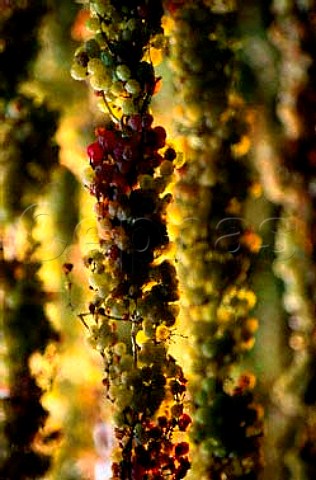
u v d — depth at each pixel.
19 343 1.68
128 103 1.55
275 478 1.71
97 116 1.77
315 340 1.67
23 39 1.69
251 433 1.64
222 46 1.65
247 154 1.70
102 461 1.79
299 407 1.68
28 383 1.69
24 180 1.69
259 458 1.65
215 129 1.65
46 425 1.71
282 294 1.76
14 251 1.69
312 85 1.65
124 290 1.57
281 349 1.76
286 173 1.67
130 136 1.55
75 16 1.77
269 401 1.74
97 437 1.80
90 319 1.76
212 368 1.64
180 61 1.64
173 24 1.64
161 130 1.56
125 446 1.58
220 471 1.63
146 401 1.56
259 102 1.72
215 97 1.64
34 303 1.70
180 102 1.66
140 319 1.57
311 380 1.67
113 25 1.56
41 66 1.75
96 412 1.81
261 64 1.73
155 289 1.57
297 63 1.65
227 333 1.65
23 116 1.68
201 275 1.64
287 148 1.67
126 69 1.54
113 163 1.56
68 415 1.80
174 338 1.67
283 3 1.65
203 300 1.65
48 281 1.73
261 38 1.72
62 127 1.77
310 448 1.67
